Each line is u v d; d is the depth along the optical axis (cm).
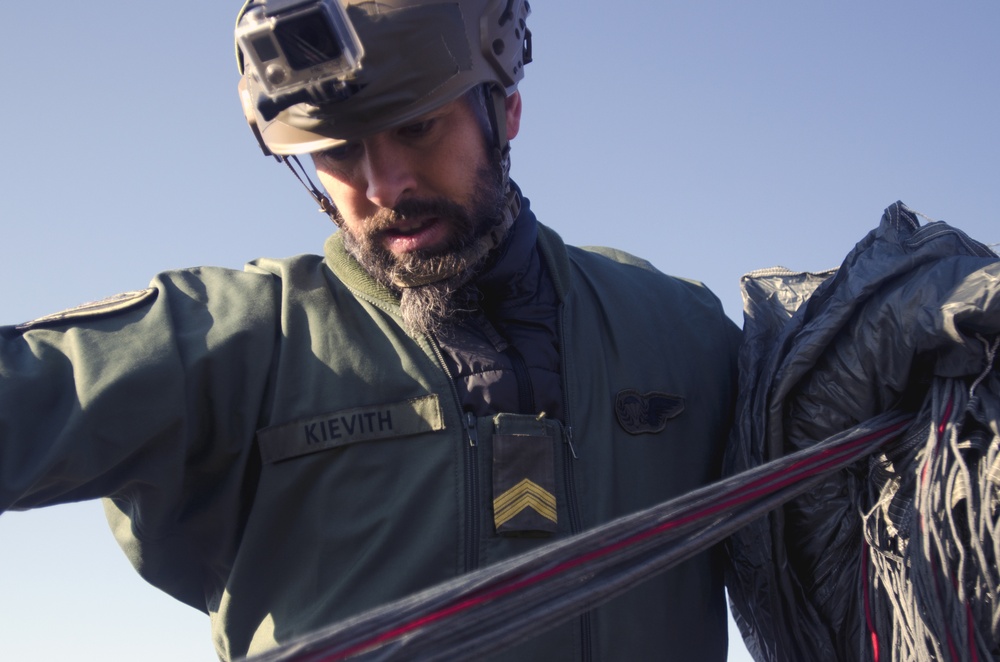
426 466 178
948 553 166
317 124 172
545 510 178
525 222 198
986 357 171
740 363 205
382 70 170
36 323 180
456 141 180
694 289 223
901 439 182
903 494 179
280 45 169
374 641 128
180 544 185
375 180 176
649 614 182
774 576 192
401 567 173
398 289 189
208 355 179
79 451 164
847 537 188
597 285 208
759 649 207
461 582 137
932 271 179
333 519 177
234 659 178
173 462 175
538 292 196
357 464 179
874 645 179
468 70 178
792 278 213
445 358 185
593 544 151
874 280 182
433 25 175
